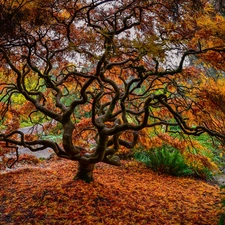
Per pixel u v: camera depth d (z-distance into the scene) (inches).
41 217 135.5
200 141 279.3
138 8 115.0
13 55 152.8
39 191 161.8
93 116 139.3
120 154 275.9
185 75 156.4
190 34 110.6
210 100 139.6
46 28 134.7
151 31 121.3
